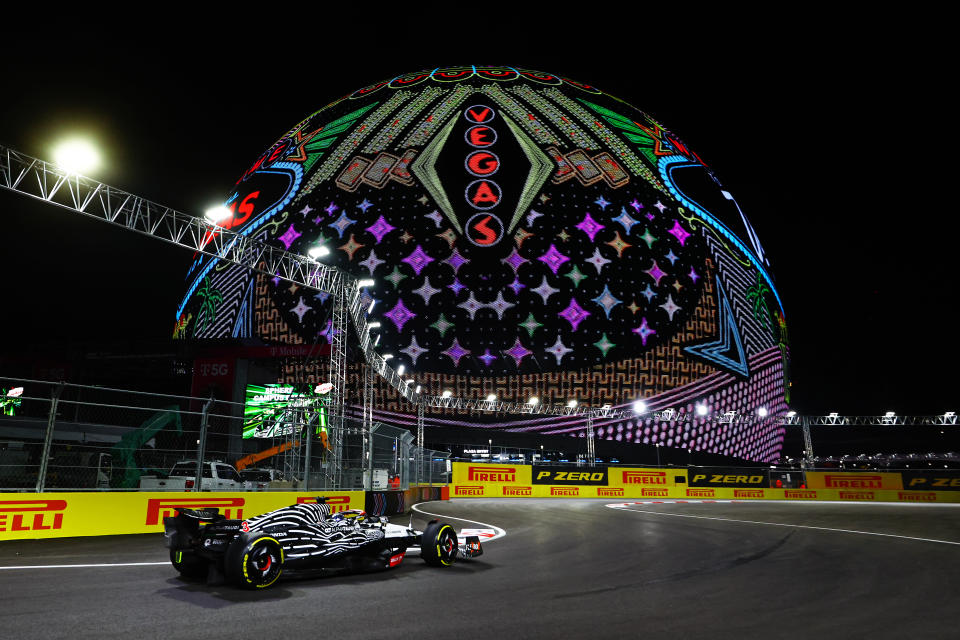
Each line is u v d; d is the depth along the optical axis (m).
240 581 7.48
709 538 14.88
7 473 18.44
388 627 5.86
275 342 54.19
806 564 10.42
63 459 22.20
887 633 5.80
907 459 149.12
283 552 8.04
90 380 54.66
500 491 46.06
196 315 100.31
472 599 7.23
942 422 65.25
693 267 97.94
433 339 87.81
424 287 90.19
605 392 88.00
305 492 17.89
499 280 90.62
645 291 93.31
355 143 103.62
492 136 101.12
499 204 95.19
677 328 93.25
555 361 87.94
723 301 99.00
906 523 20.80
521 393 86.62
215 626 5.81
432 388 85.81
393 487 27.08
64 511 13.09
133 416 30.25
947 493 43.00
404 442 29.67
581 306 90.62
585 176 99.69
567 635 5.65
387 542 9.34
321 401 24.53
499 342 88.00
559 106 107.25
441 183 96.62
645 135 110.38
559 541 14.10
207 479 20.98
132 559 10.14
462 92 107.06
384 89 112.00
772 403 100.44
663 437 89.12
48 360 54.00
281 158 110.06
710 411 92.06
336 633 5.61
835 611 6.74
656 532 16.44
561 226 94.38
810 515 25.00
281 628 5.77
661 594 7.64
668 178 105.50
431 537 9.68
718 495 47.12
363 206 96.56
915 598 7.52
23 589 7.43
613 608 6.80
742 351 98.25
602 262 93.38
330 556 8.56
